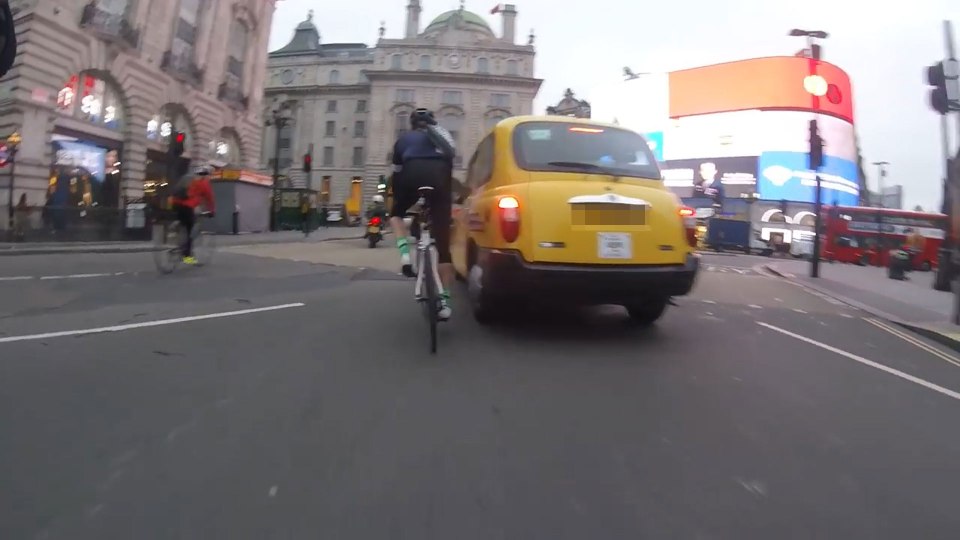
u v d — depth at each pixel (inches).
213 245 454.6
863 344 271.7
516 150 238.4
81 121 856.3
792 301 405.1
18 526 101.5
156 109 990.4
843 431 156.3
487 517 108.5
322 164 2982.3
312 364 195.6
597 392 176.9
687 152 2071.9
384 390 172.9
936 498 121.9
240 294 319.3
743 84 1982.0
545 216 216.5
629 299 225.6
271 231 1222.3
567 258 215.8
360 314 273.9
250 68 1269.7
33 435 136.4
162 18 991.0
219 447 133.5
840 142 1964.8
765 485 124.6
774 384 194.1
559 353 216.7
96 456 127.5
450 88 2760.8
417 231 222.1
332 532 102.4
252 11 1256.2
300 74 3043.8
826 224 1187.9
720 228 1561.3
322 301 304.3
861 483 127.3
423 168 209.2
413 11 2849.4
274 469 124.1
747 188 1958.7
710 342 245.9
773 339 261.9
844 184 1968.5
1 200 743.1
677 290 225.1
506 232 218.1
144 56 952.3
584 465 130.3
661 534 105.0
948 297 496.1
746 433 151.6
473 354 211.3
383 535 102.0
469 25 2785.4
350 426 146.9
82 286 331.0
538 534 103.7
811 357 233.8
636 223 220.2
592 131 249.3
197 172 412.2
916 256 1129.4
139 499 111.0
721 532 106.4
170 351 205.5
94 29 845.8
